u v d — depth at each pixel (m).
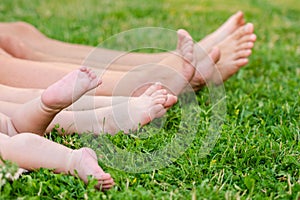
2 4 5.07
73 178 1.98
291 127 2.56
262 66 3.73
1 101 2.37
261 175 2.09
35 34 3.19
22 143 2.01
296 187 1.98
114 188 1.95
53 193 1.93
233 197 1.90
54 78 2.62
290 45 4.33
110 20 4.73
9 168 1.90
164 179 2.07
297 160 2.22
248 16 5.21
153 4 5.48
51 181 1.96
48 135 2.39
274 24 5.00
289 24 5.05
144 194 1.88
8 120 2.20
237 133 2.44
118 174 2.07
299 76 3.48
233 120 2.65
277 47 4.23
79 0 5.45
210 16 5.09
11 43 3.00
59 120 2.39
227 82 3.34
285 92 3.09
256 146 2.33
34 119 2.15
